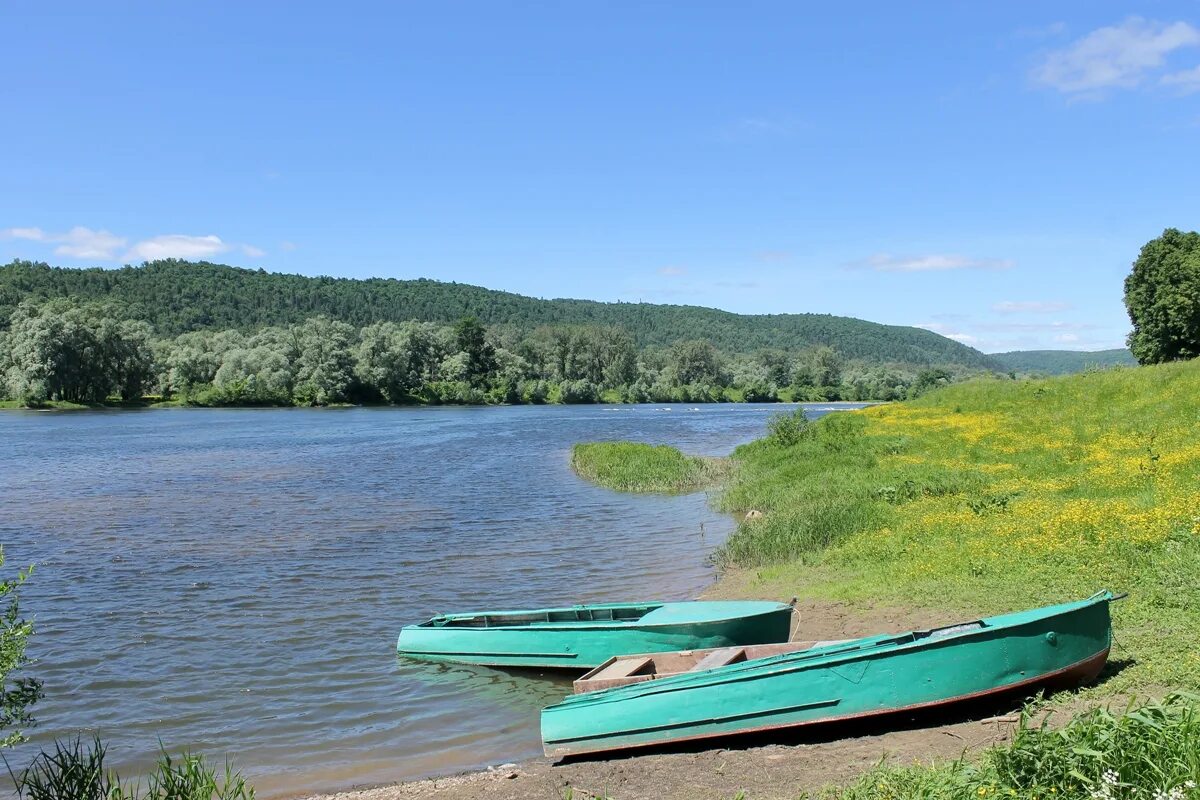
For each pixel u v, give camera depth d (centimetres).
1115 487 1956
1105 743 636
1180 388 3241
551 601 1688
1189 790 567
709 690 955
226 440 5619
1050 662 920
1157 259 6109
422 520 2638
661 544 2242
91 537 2375
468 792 888
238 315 18838
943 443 3123
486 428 7012
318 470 4012
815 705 926
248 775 973
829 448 3328
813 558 1823
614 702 984
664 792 838
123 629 1524
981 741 845
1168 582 1228
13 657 762
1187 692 711
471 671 1317
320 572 1948
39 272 17588
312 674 1304
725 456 4506
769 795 790
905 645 923
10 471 3925
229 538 2353
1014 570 1454
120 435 5944
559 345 14888
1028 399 3969
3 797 913
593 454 4116
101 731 1102
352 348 11269
